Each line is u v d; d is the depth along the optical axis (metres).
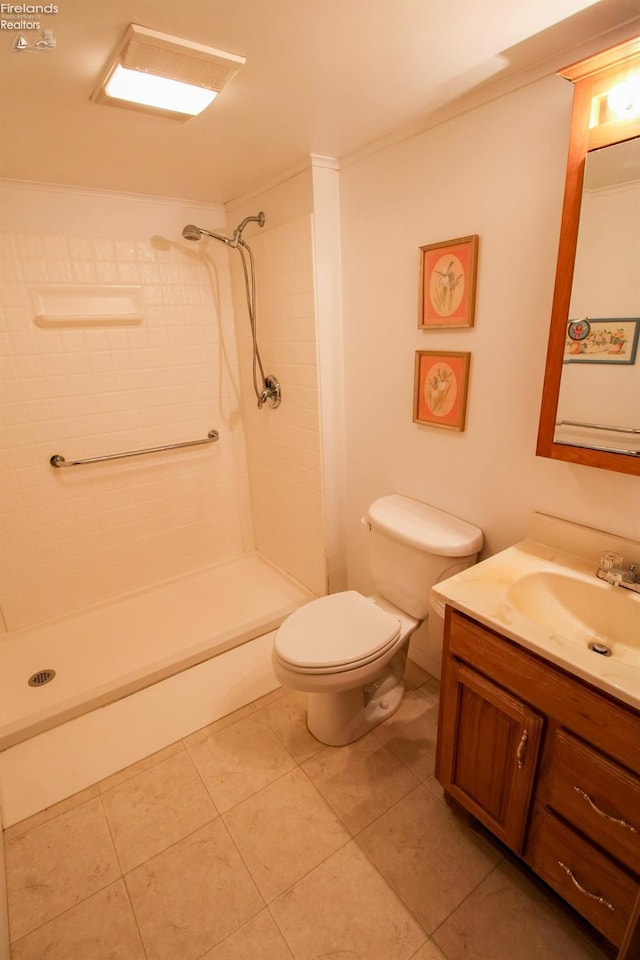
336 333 2.09
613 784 0.94
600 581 1.24
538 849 1.15
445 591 1.21
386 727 1.78
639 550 1.24
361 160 1.77
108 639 2.30
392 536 1.74
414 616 1.80
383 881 1.29
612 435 1.21
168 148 1.65
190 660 2.12
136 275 2.31
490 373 1.52
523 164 1.29
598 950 1.14
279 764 1.65
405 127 1.55
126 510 2.54
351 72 1.21
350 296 2.00
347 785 1.57
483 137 1.36
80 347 2.24
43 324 2.12
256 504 2.93
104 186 2.08
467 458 1.66
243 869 1.33
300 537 2.55
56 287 2.11
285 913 1.23
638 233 1.08
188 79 1.18
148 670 2.03
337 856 1.36
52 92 1.23
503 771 1.19
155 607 2.56
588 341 1.20
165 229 2.34
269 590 2.69
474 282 1.47
